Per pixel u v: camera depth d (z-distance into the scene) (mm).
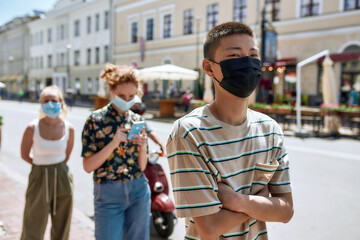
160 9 25422
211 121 1146
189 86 23188
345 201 4625
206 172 1095
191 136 1105
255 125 1228
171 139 1167
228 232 1162
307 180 5676
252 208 1104
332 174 6113
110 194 2100
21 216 3715
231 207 1082
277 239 3477
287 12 18250
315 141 10297
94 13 32969
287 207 1188
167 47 25156
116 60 30297
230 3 20750
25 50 47031
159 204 3490
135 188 2172
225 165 1124
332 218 4027
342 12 16078
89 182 5594
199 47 22797
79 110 23859
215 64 1165
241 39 1134
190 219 1231
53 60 41031
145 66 27266
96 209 2125
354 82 16078
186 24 23719
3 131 11789
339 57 15977
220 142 1133
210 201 1070
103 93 21297
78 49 36062
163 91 25109
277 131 1278
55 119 2588
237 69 1100
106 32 31656
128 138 2100
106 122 2135
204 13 22312
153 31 26406
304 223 3887
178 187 1113
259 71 1148
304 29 17578
